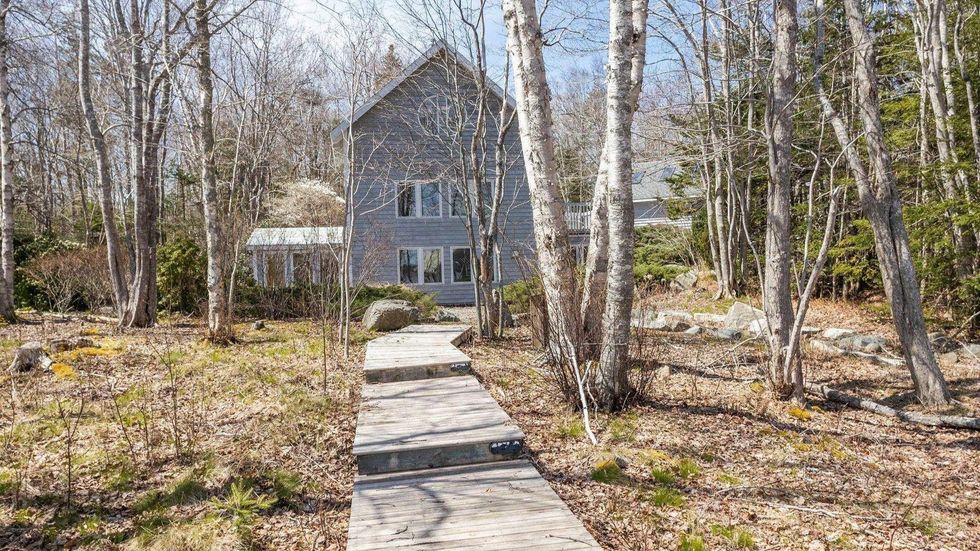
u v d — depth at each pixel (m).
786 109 7.03
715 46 15.73
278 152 20.62
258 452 5.07
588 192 19.48
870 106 7.45
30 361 8.15
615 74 5.98
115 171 24.92
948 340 10.92
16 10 13.13
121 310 12.88
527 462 4.84
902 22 14.39
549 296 6.78
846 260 14.02
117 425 5.75
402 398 6.49
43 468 4.72
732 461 5.26
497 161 11.79
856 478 5.08
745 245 17.16
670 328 13.30
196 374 8.01
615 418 6.12
